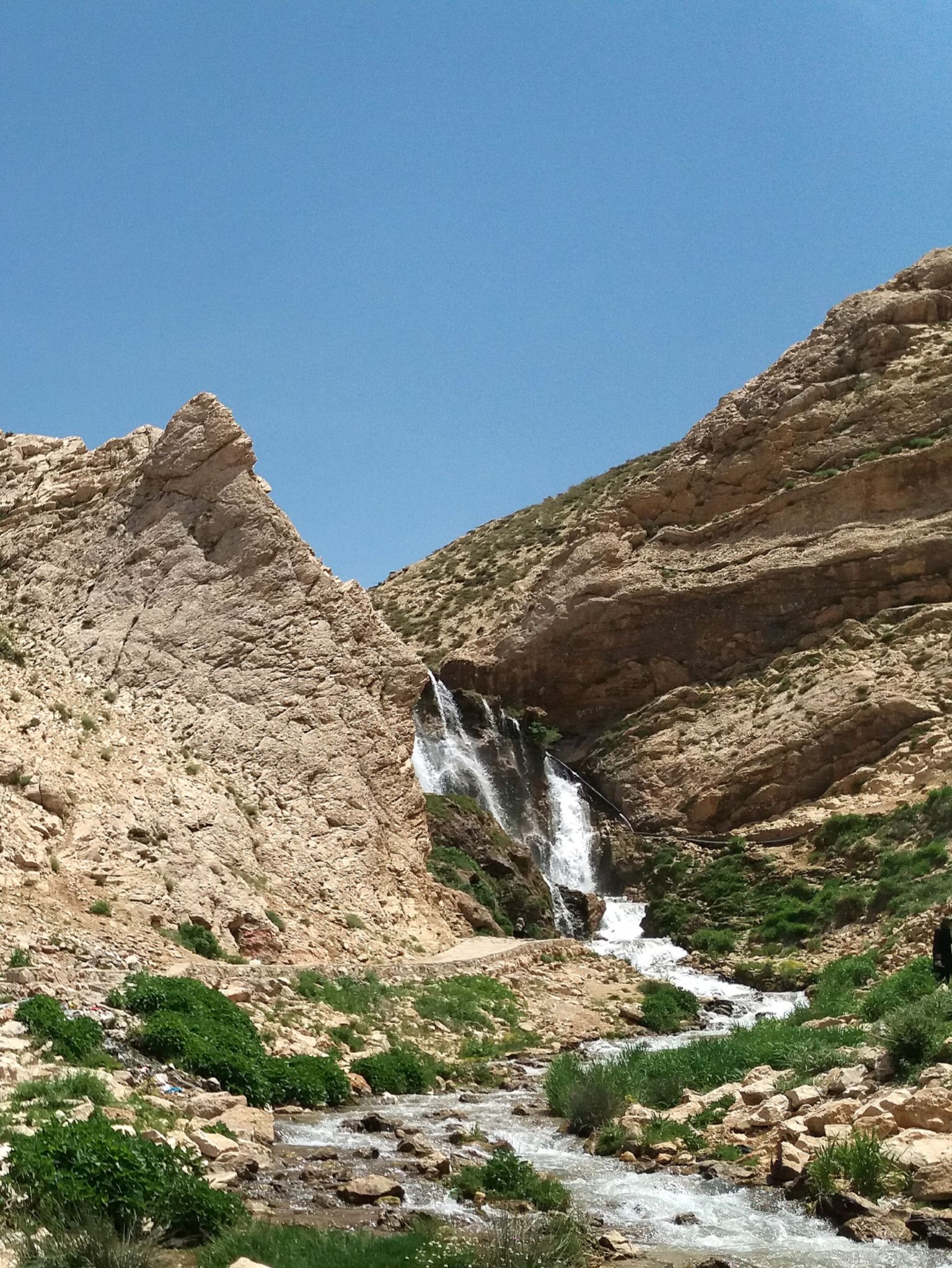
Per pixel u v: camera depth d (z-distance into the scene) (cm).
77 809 2545
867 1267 1018
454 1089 1927
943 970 1995
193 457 3797
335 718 3422
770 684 4647
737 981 3303
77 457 4341
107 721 3097
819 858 3822
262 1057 1712
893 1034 1511
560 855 4619
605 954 3553
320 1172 1269
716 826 4344
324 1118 1588
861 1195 1180
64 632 3547
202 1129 1350
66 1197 993
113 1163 1041
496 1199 1209
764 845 4066
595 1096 1568
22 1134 1110
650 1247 1075
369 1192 1184
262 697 3394
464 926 3338
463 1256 979
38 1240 930
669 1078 1744
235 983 2109
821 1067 1623
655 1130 1491
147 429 4206
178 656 3447
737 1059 1873
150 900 2405
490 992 2666
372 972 2556
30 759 2580
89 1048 1501
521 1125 1606
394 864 3294
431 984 2600
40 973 1814
